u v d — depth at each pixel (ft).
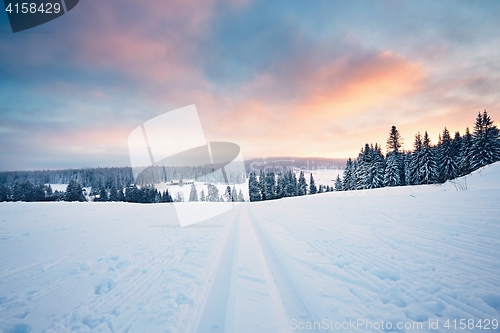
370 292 9.11
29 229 25.26
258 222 30.76
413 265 11.14
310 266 12.17
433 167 108.78
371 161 126.31
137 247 17.44
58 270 12.71
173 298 9.48
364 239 16.72
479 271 9.98
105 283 11.00
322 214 33.42
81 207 51.80
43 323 7.85
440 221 19.52
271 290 9.95
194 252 16.03
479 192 35.96
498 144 98.43
